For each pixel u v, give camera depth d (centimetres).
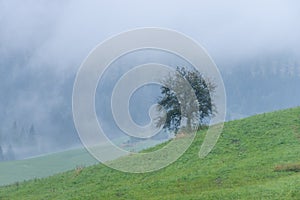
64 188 9925
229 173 8488
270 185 7338
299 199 6531
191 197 7362
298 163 8344
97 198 8394
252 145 10338
